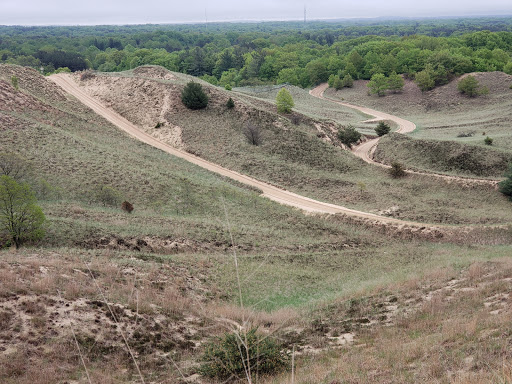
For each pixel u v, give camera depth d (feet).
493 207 175.83
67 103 265.95
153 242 108.99
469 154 234.17
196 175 197.06
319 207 173.88
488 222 154.30
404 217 162.30
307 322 64.80
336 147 260.01
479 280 73.87
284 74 563.89
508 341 40.81
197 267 94.63
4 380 41.22
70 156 168.96
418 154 248.11
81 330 53.16
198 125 257.14
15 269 65.46
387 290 78.48
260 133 254.06
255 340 43.09
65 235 101.35
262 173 213.05
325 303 76.95
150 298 68.03
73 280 66.44
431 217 160.66
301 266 109.91
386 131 322.55
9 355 45.34
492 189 189.67
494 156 229.66
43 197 134.72
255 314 66.18
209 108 276.41
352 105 474.49
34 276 64.49
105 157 181.06
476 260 94.73
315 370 43.32
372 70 542.16
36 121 200.64
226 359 42.22
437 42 644.69
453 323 52.24
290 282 95.76
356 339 56.85
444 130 334.44
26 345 47.73
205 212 153.89
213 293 82.58
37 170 148.66
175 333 58.70
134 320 58.54
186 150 235.81
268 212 164.66
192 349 55.11
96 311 58.23
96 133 226.99
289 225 151.33
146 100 280.92
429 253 124.36
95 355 49.55
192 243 113.91
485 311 55.42
